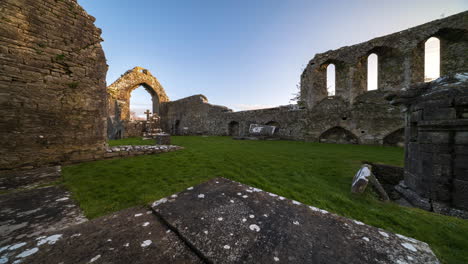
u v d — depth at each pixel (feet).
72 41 13.76
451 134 7.58
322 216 4.13
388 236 3.42
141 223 4.02
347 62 35.01
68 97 13.44
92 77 14.78
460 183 7.25
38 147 12.04
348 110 34.24
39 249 3.06
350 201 7.32
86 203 6.29
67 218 5.16
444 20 26.43
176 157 15.89
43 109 12.32
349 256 2.84
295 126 40.52
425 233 5.14
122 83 58.08
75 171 10.94
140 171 10.95
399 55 30.55
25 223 4.75
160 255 2.97
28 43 11.82
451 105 7.54
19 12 11.48
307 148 23.85
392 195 11.15
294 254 2.88
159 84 71.51
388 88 31.37
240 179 9.68
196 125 64.75
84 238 3.40
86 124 14.25
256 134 43.11
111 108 55.31
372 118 31.68
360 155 18.21
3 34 10.89
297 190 8.46
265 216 4.09
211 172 10.85
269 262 2.72
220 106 58.75
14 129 11.19
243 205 4.64
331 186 9.20
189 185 8.46
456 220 6.01
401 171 12.67
